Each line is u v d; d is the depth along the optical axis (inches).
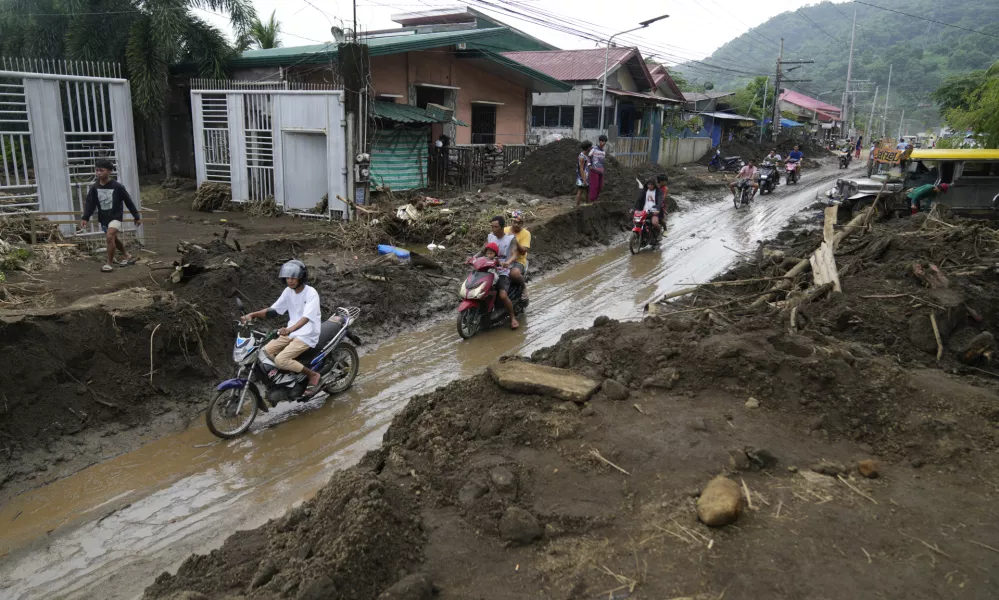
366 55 581.3
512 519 151.7
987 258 354.0
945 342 277.4
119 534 190.4
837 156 1962.4
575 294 442.9
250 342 251.8
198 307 311.1
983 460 177.2
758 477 170.6
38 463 225.5
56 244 380.2
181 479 219.8
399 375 306.8
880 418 200.2
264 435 251.1
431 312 397.7
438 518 159.3
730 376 222.2
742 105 2053.4
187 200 721.6
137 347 274.7
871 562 135.4
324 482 217.2
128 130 425.4
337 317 287.6
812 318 300.2
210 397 282.4
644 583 133.0
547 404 208.5
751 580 130.7
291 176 619.8
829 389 210.1
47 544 185.9
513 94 1001.5
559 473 173.9
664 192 591.5
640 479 170.1
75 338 259.0
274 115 612.7
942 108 1322.6
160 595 148.5
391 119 696.4
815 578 130.6
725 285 410.0
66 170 403.5
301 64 745.0
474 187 820.6
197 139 676.1
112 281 329.1
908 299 302.0
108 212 353.4
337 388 285.6
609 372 234.4
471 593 134.1
